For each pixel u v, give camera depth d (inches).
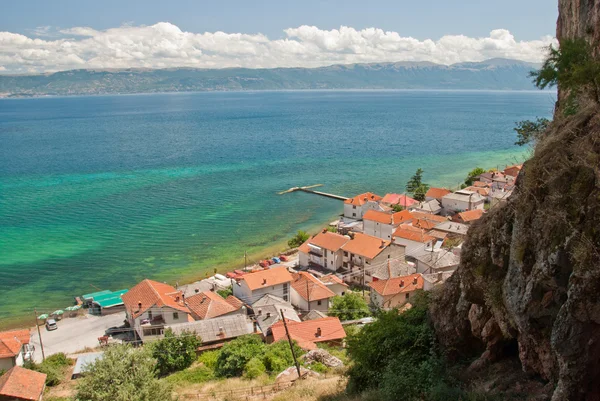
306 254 3432.6
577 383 601.0
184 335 2123.5
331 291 2763.3
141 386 1295.5
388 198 4503.0
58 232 4047.7
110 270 3361.2
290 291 2866.6
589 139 664.4
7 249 3686.0
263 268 3282.5
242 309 2630.4
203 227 4220.0
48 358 2245.3
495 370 876.0
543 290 666.2
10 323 2726.4
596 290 571.8
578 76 820.6
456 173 6181.1
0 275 3280.0
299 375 1533.0
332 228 4089.6
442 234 3403.1
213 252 3678.6
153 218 4426.7
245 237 3993.6
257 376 1722.4
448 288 1030.4
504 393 783.7
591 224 600.4
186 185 5644.7
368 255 3090.6
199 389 1690.5
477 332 916.0
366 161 7066.9
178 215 4522.6
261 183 5777.6
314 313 2476.6
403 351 1054.4
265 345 2009.1
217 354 2080.5
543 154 722.2
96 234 4008.4
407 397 936.3
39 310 2859.3
